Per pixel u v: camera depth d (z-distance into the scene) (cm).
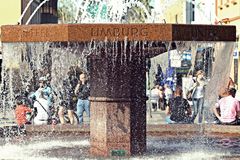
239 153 1032
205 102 1658
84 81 1698
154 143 1169
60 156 997
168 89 2491
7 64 957
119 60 941
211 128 1384
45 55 976
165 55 1972
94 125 980
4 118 1831
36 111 1648
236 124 1423
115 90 953
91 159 948
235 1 3600
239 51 3359
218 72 1064
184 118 1633
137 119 969
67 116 1698
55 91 1686
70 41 855
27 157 989
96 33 855
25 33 883
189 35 875
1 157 995
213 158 968
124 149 962
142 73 967
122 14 1326
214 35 893
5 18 4122
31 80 1730
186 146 1120
